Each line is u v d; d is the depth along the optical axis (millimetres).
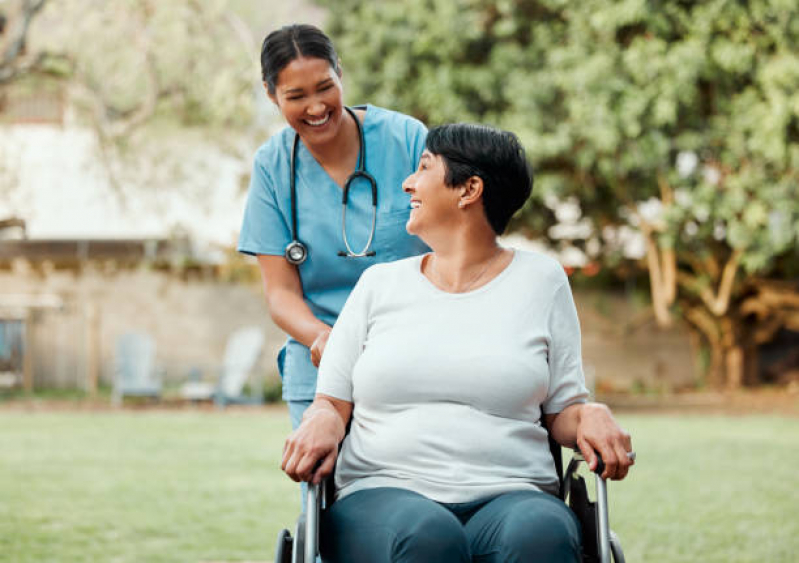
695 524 5609
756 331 15789
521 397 2168
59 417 11711
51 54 13102
